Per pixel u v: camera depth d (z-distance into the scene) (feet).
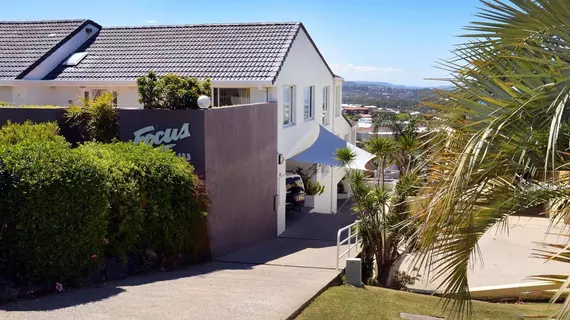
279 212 63.67
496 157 14.78
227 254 49.52
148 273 37.60
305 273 40.73
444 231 15.49
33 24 79.00
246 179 53.83
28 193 27.55
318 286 34.42
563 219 16.01
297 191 72.74
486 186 15.55
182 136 45.19
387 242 45.21
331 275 39.73
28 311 24.75
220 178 48.01
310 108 78.48
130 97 66.44
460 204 15.03
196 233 42.70
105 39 77.05
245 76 61.82
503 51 15.56
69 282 30.71
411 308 31.91
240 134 52.13
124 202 34.60
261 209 58.13
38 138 40.14
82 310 25.29
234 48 68.28
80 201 30.01
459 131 15.93
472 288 43.24
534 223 77.87
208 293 30.48
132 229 35.37
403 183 40.09
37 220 28.04
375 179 52.80
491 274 53.83
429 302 34.09
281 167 64.18
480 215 15.96
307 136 75.20
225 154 48.98
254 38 69.41
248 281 35.47
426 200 16.63
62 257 29.66
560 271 52.70
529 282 46.39
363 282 43.78
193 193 41.50
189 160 45.24
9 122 44.19
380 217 45.91
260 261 46.65
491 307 35.09
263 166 58.44
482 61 15.80
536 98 14.25
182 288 31.86
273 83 60.23
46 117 48.47
